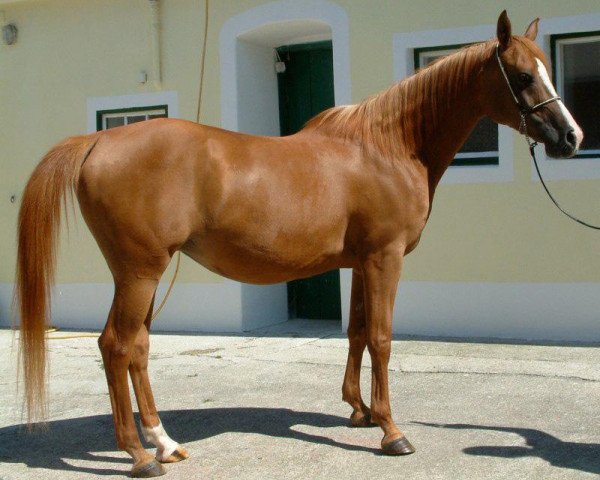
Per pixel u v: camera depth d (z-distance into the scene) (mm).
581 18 7094
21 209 4016
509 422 4758
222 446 4508
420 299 7711
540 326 7285
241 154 4105
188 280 8711
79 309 9289
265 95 9016
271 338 7953
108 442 4703
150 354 7324
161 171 3957
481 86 4406
